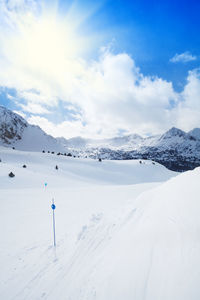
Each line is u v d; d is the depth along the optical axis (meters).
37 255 5.71
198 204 4.36
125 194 17.06
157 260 3.39
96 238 6.02
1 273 4.86
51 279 4.37
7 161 54.44
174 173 77.38
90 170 63.81
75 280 4.05
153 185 24.84
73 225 8.12
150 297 2.68
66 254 5.50
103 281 3.51
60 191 21.25
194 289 2.40
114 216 7.87
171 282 2.72
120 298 2.92
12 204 13.97
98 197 15.82
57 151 179.62
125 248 4.48
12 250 6.16
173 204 5.34
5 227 8.59
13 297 3.94
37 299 3.78
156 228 4.60
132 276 3.27
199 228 3.58
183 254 3.17
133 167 76.62
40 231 7.83
